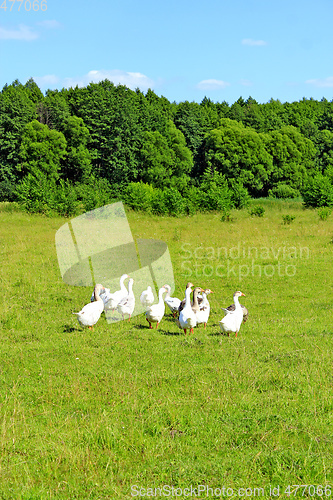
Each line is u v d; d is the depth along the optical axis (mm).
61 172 69625
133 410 6312
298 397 6750
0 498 4523
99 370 7879
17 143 65312
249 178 73375
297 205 48844
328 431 5805
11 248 20375
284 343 9461
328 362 8078
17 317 11531
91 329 10625
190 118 81000
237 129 74375
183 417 6164
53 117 70438
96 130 70188
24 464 5098
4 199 62031
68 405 6598
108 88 82938
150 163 69312
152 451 5371
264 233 25797
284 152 76875
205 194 39688
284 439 5645
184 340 9695
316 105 116062
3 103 65625
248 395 6789
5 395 6801
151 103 87500
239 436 5742
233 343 9422
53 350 9023
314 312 12273
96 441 5555
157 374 7570
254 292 14766
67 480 4898
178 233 25422
